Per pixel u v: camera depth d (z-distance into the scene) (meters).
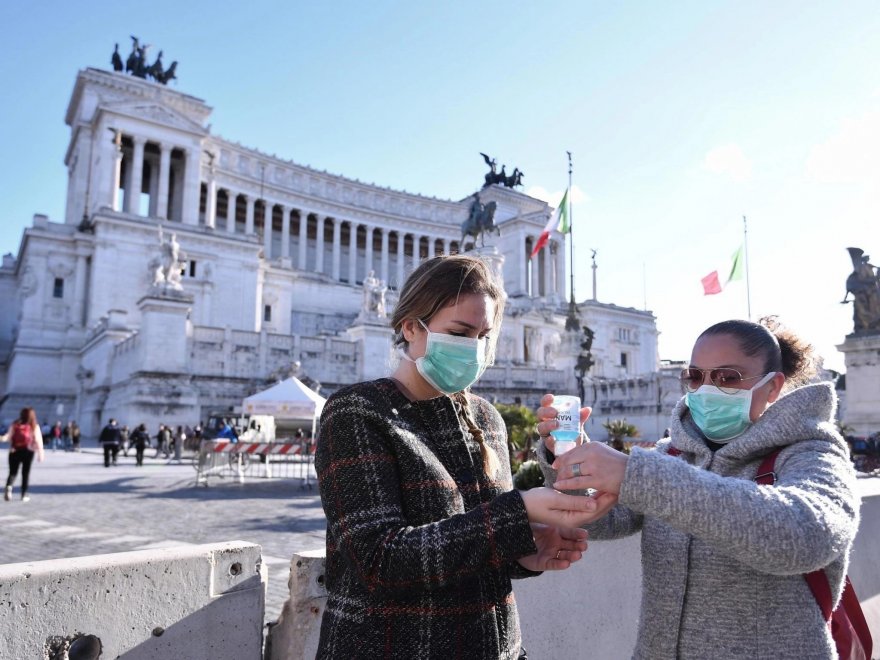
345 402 2.22
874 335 33.78
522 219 107.69
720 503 1.91
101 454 37.41
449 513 2.16
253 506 15.98
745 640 2.32
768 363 2.60
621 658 4.83
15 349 65.75
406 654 2.04
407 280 2.53
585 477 2.01
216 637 3.19
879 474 25.95
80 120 82.69
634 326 96.12
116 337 53.19
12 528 12.29
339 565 2.21
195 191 82.56
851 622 2.85
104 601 2.87
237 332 47.94
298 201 101.69
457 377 2.36
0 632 2.61
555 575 4.56
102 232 67.38
